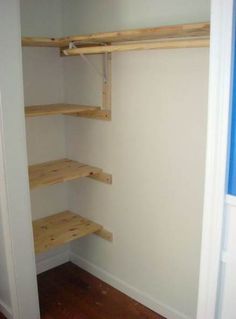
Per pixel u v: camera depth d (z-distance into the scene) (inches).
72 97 96.8
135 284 91.4
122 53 80.4
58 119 99.7
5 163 70.5
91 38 74.0
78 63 92.2
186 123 71.8
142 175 83.0
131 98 81.0
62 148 102.5
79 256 106.9
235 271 49.4
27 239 77.4
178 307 82.3
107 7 81.8
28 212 76.5
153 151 79.3
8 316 81.9
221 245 49.9
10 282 77.5
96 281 99.9
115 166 89.0
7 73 67.6
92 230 94.5
